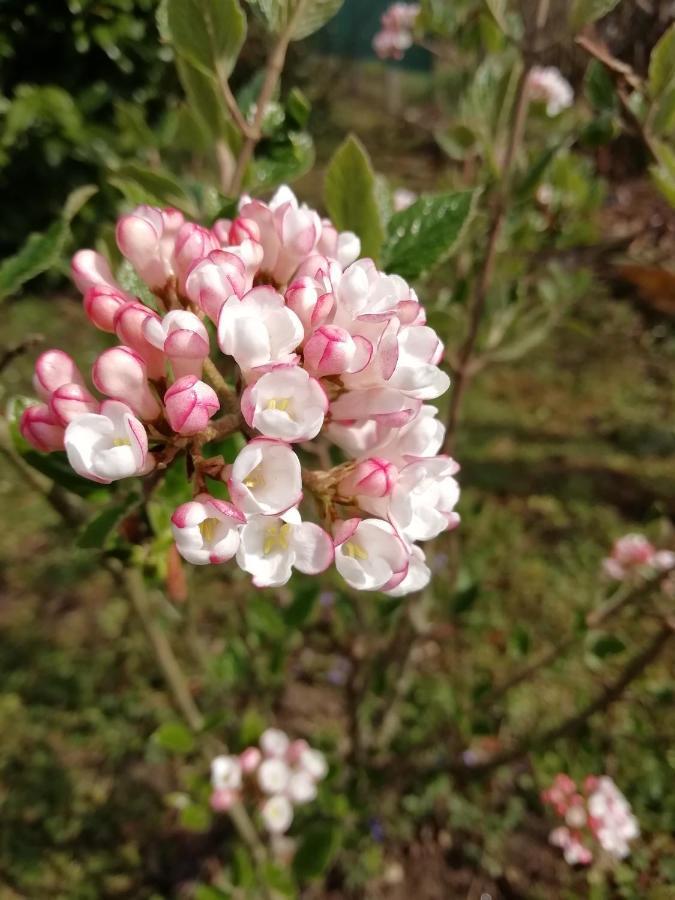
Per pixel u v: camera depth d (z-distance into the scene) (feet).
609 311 2.27
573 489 1.61
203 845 0.98
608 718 1.13
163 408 0.31
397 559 0.30
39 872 0.97
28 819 1.02
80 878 0.96
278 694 1.13
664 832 1.01
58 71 1.93
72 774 1.07
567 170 0.76
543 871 0.98
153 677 1.18
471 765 0.95
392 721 1.00
